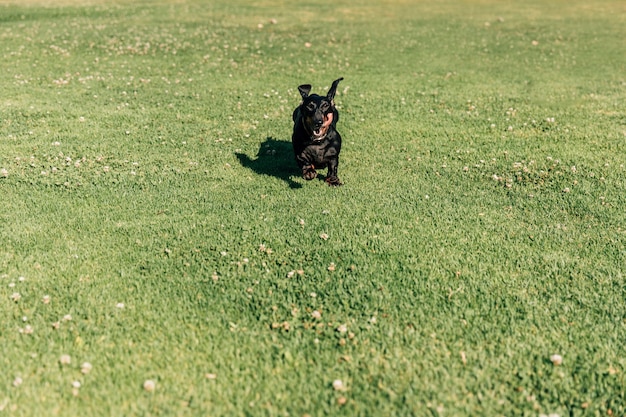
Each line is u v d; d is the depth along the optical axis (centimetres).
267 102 419
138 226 252
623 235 250
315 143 272
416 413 176
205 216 261
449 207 271
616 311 210
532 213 267
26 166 299
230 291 216
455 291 217
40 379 183
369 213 265
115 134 348
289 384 184
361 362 191
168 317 205
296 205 271
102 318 204
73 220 255
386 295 215
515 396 181
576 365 191
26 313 204
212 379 185
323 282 221
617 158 322
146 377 185
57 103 405
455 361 192
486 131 369
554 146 341
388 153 329
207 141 340
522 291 218
